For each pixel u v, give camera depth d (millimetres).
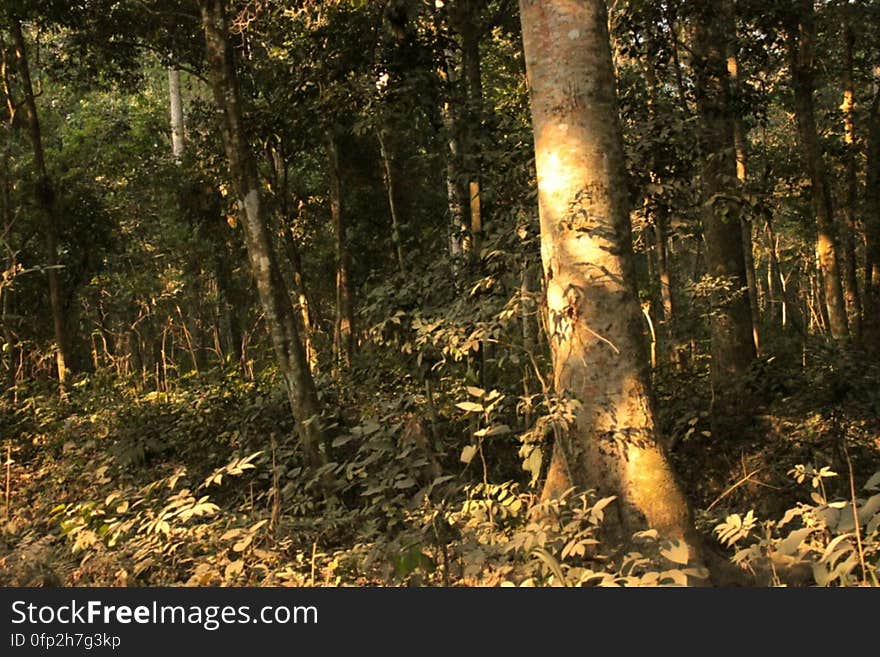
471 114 8477
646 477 5023
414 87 8898
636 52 9984
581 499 5000
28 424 11203
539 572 4293
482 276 7578
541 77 5355
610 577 3797
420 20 9672
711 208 9508
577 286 5207
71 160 20000
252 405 9578
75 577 4926
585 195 5207
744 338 10070
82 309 21359
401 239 9672
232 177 7832
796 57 14938
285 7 9719
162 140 22094
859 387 8359
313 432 7488
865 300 16672
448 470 7402
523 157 7902
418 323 7203
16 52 15969
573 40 5270
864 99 18094
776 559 4492
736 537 4312
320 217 19469
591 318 5191
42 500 8031
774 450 8508
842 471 8055
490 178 8203
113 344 24031
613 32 9977
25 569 4961
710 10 9805
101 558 5020
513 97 10633
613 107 5348
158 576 4941
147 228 21484
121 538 5441
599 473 5086
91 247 19016
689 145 7957
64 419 11242
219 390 10922
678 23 10703
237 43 11703
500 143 8117
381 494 6199
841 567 3549
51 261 15383
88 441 10078
